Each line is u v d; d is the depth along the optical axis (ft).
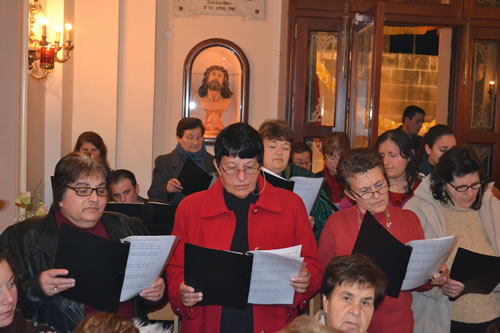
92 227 7.97
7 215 13.47
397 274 7.79
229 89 20.95
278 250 7.41
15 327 6.76
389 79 30.63
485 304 9.32
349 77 21.03
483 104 21.88
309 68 21.22
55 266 7.01
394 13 21.11
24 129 13.82
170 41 20.79
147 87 19.48
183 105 20.76
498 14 21.40
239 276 7.23
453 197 9.63
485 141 21.77
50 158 17.04
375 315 8.44
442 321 9.18
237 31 21.03
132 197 13.12
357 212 9.04
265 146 11.01
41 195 16.53
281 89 20.93
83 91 18.80
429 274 8.15
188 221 8.29
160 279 7.43
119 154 19.44
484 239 9.61
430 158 13.28
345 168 8.81
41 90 16.53
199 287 7.35
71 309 7.38
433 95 30.73
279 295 7.52
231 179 7.93
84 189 7.48
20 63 13.56
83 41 18.76
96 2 18.75
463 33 21.31
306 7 20.94
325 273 7.07
